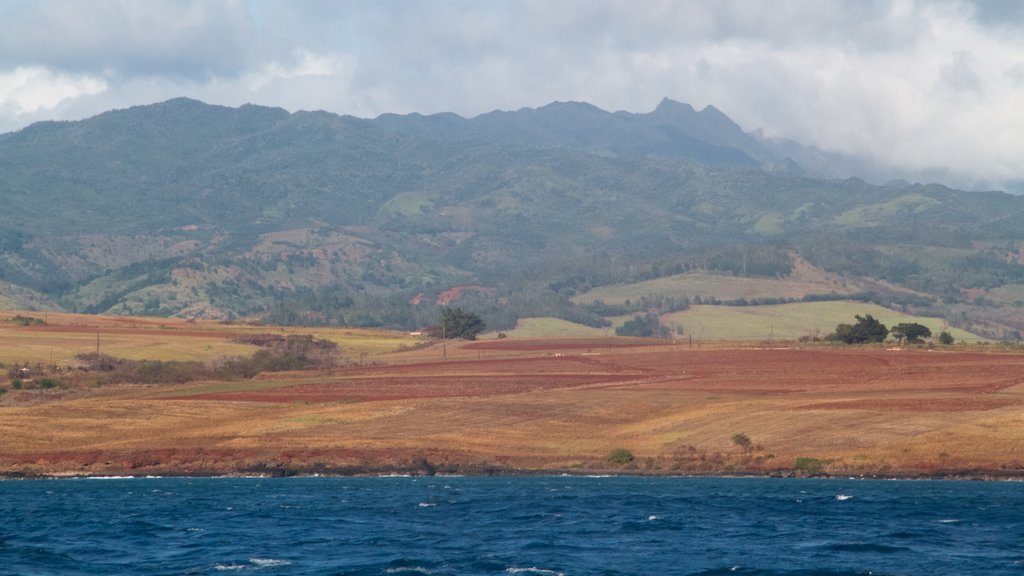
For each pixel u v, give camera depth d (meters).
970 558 104.12
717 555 105.69
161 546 111.25
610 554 106.19
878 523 127.31
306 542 113.69
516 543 112.56
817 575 95.75
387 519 131.50
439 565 99.75
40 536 117.81
